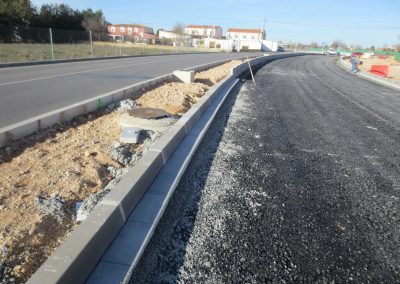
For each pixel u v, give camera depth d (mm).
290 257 3238
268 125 8484
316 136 7727
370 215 4172
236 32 115938
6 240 3008
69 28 47906
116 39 57062
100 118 7301
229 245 3354
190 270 2959
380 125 9391
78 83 12070
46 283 2211
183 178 4777
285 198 4457
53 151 5117
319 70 31516
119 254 2924
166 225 3590
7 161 4609
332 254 3338
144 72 17188
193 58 33562
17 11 37125
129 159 5227
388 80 22938
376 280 3018
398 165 6059
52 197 3777
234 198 4355
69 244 2613
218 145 6500
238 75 20406
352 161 6113
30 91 9844
